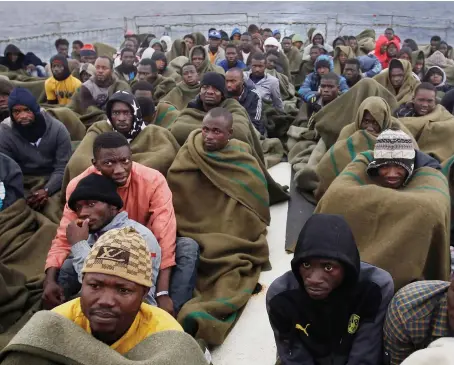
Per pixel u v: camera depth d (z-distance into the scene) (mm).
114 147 2865
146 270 1729
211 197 3676
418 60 9258
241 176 3693
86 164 3846
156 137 4055
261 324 2998
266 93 6965
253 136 4773
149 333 1817
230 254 3393
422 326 1951
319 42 12898
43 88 7781
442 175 2941
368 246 2768
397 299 2047
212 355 2777
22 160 4387
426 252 2625
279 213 4434
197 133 3914
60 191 4250
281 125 6809
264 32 15414
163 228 3047
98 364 1597
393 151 2816
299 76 10875
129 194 3115
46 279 2900
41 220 3781
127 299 1677
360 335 2109
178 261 3129
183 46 11578
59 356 1593
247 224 3617
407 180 2934
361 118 4141
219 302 2920
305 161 5383
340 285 2047
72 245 2602
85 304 1681
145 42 14414
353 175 3043
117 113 3938
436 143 4699
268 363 2713
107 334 1745
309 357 2174
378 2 73688
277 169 5500
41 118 4297
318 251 1913
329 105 5305
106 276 1652
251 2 81750
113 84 6465
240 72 5820
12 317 2949
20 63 9125
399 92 6418
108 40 21641
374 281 2150
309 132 5824
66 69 7148
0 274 2896
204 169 3658
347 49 9414
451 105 5453
